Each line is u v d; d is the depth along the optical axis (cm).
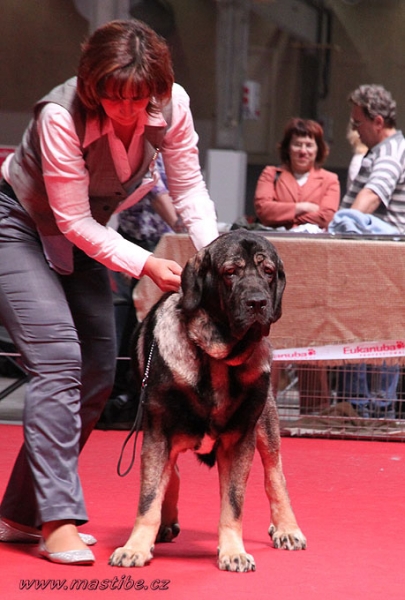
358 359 618
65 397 345
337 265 613
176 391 332
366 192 696
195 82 1956
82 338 377
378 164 706
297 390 666
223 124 1669
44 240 357
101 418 661
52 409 342
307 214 744
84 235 340
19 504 368
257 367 334
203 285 329
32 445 340
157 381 333
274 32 2153
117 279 670
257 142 2180
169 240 606
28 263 353
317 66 2181
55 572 327
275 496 377
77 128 332
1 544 369
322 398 654
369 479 521
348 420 650
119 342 669
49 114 333
